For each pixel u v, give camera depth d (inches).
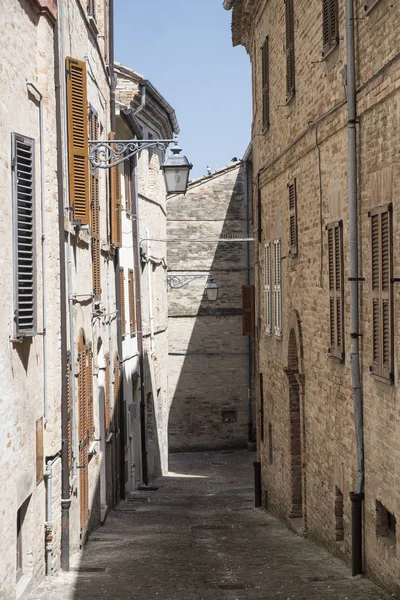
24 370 443.8
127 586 483.5
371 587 459.5
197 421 1515.7
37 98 478.0
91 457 695.7
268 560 563.8
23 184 438.9
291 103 692.1
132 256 1080.2
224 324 1513.3
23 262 438.3
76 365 596.7
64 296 536.7
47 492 500.4
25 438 445.4
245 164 1504.7
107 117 848.9
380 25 442.6
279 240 764.6
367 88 466.6
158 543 651.5
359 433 490.6
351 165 492.4
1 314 398.3
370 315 470.3
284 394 749.9
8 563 407.2
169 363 1512.1
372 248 459.8
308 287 637.9
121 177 968.9
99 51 768.9
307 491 653.3
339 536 554.9
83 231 646.5
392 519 457.1
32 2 472.4
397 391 424.5
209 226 1508.4
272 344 816.3
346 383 525.0
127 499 973.2
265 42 822.5
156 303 1295.5
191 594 465.4
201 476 1286.9
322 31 570.9
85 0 690.8
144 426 1128.8
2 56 406.6
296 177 676.7
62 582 490.0
